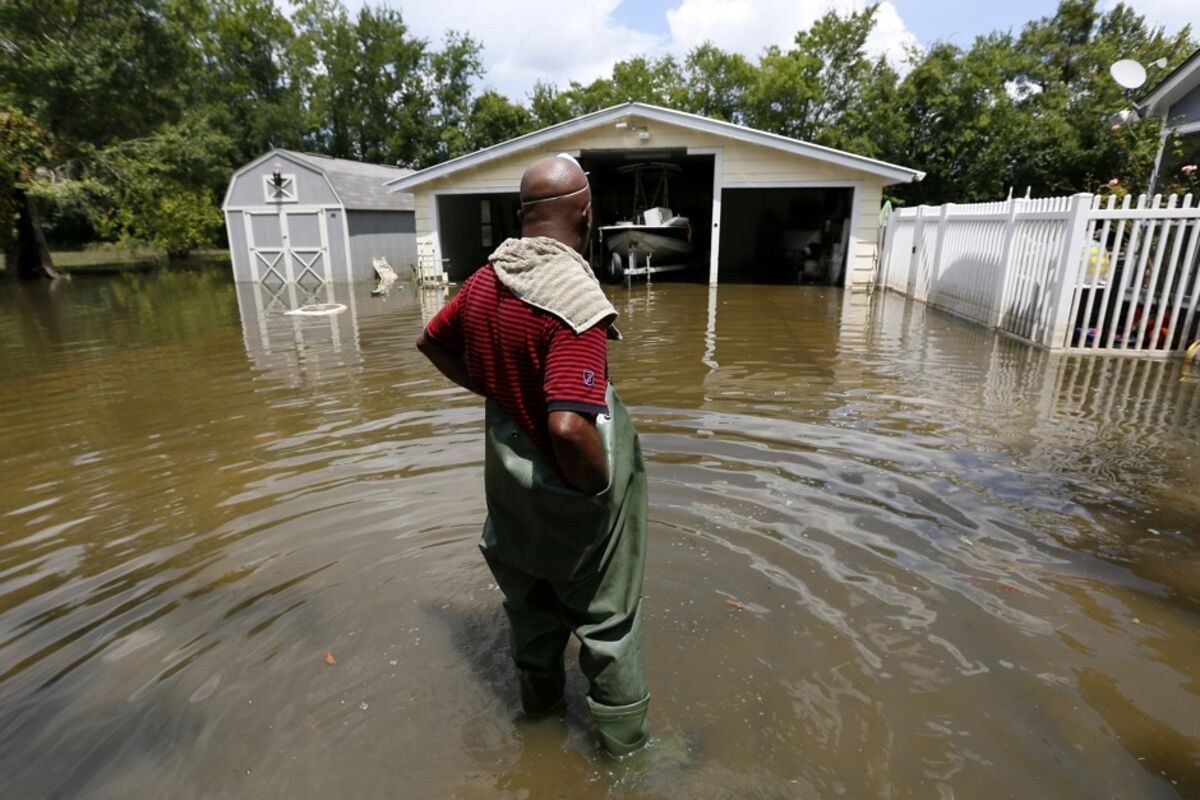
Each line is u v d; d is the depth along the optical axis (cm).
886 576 290
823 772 193
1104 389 582
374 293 1570
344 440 482
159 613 276
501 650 254
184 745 209
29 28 2042
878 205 1429
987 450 437
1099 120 2061
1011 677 227
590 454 159
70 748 207
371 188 2083
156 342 939
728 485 385
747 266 2111
